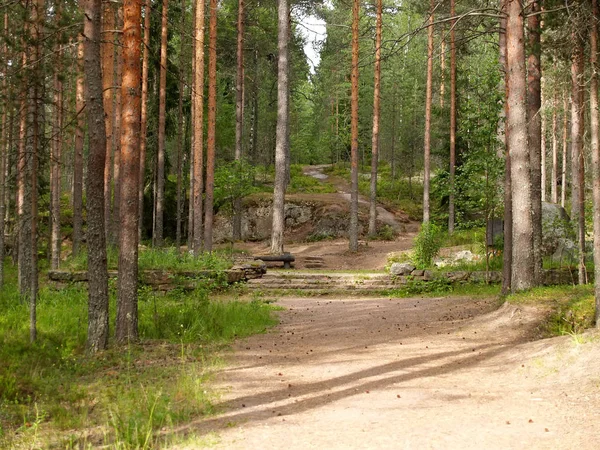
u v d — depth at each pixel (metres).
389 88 48.25
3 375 8.57
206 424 6.01
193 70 24.61
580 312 11.20
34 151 12.95
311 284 20.08
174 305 14.65
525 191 13.37
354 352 9.89
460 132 19.52
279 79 25.89
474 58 30.38
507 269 15.52
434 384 7.48
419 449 5.00
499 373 8.00
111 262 18.95
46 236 26.50
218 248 31.78
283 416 6.21
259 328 12.45
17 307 15.42
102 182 10.90
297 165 52.41
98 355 10.27
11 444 5.83
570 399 6.37
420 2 26.97
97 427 6.31
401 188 44.31
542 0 13.48
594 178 10.29
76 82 19.97
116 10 19.58
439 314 14.01
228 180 27.52
